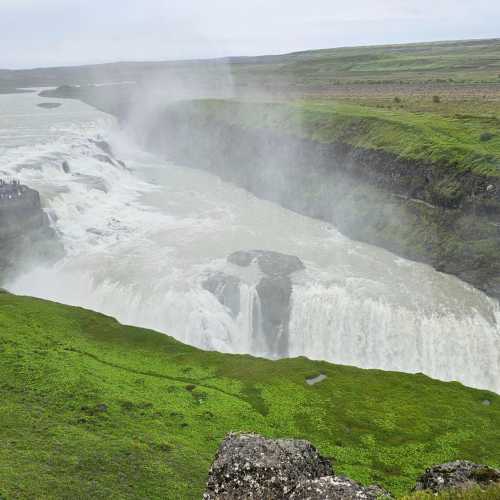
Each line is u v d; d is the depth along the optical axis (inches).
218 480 806.5
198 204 4074.8
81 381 1656.0
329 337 2586.1
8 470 1144.2
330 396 1738.4
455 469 852.0
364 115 4254.4
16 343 1863.9
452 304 2610.7
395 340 2503.7
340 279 2822.3
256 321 2652.6
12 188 2940.5
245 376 1852.9
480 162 3029.0
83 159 4475.9
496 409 1707.7
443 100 5393.7
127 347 2006.6
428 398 1755.7
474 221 2923.2
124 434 1393.9
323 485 762.2
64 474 1167.6
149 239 3314.5
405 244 3142.2
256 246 3250.5
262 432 1508.4
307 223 3722.9
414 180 3334.2
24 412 1435.8
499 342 2440.9
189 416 1550.2
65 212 3373.5
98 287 2770.7
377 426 1578.5
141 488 1160.2
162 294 2647.6
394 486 1306.6
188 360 1948.8
